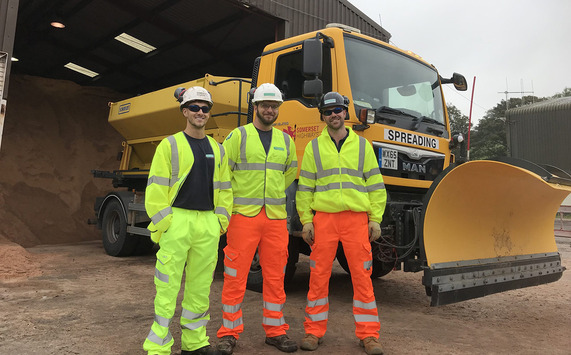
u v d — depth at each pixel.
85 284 5.72
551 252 4.78
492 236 4.27
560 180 3.84
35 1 11.87
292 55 5.30
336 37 4.77
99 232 13.49
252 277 5.20
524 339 3.67
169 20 12.36
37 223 12.36
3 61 6.33
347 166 3.41
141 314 4.32
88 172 14.98
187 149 3.02
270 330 3.39
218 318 4.27
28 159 13.86
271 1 9.89
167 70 16.16
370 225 3.46
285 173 3.65
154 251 9.14
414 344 3.49
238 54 13.84
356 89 4.67
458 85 5.97
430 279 3.61
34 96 15.92
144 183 8.74
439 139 5.29
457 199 3.88
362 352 3.31
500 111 46.16
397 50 5.38
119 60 15.79
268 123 3.49
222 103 6.18
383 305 4.90
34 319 4.06
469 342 3.56
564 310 4.69
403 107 5.11
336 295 5.42
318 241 3.42
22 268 6.57
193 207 2.99
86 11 12.34
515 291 5.65
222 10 11.31
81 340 3.50
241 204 3.38
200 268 3.03
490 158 3.96
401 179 4.69
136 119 7.85
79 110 16.66
